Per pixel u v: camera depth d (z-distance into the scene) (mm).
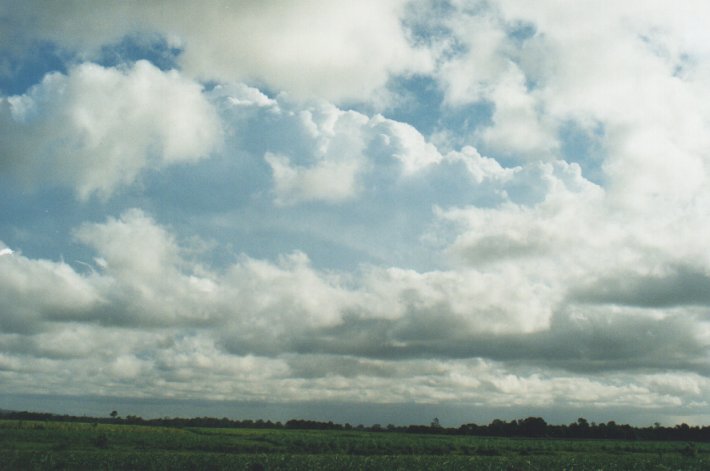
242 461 51656
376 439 93438
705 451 97188
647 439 160375
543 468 55312
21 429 77375
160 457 52969
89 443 70500
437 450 81125
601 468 55938
